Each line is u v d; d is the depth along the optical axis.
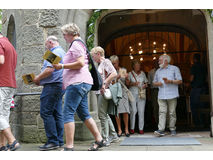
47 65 3.91
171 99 5.60
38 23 5.33
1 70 3.89
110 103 4.58
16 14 6.18
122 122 8.01
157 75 5.82
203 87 7.05
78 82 3.58
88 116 3.81
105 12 5.80
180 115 8.73
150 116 7.71
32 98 5.19
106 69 4.45
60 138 4.33
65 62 3.66
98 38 6.02
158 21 8.15
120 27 8.35
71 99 3.57
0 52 3.79
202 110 7.12
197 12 7.93
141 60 9.52
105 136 4.48
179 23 8.07
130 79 6.26
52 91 4.10
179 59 9.36
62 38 5.21
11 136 3.70
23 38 5.44
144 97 6.18
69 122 3.54
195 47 8.42
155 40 9.47
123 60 9.42
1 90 3.86
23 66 5.39
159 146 4.32
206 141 4.73
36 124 5.14
